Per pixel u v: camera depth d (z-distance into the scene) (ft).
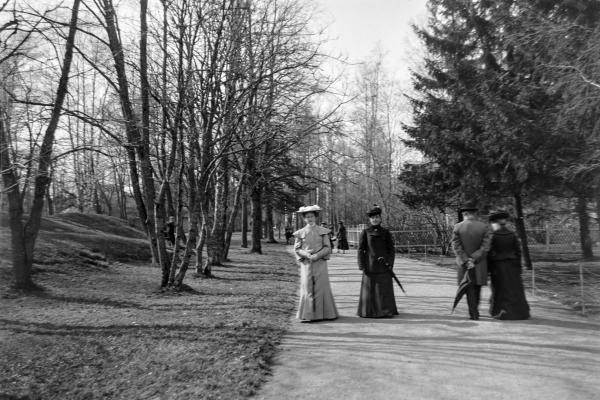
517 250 28.35
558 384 17.07
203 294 38.32
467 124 55.36
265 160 62.85
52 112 34.17
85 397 17.16
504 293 27.94
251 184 75.36
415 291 39.93
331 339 23.95
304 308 28.30
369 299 29.17
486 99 49.24
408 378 18.02
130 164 40.83
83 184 38.68
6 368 19.74
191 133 40.14
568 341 22.74
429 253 88.02
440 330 25.40
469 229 28.37
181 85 38.22
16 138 33.76
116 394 17.24
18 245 35.88
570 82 35.35
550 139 45.21
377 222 29.45
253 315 29.25
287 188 121.29
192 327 25.64
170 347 21.99
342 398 16.25
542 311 30.71
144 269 53.98
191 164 40.34
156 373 18.88
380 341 23.31
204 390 17.03
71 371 19.45
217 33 38.93
